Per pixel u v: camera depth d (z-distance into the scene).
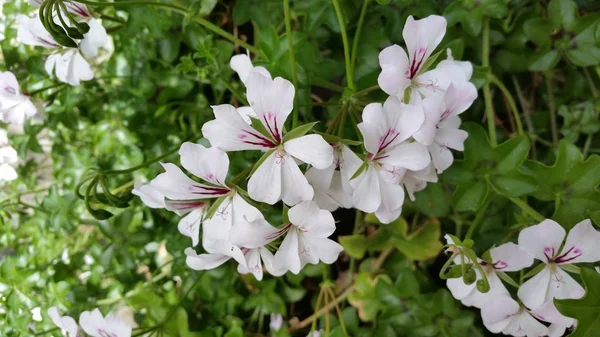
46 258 0.29
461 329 0.23
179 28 0.24
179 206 0.18
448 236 0.18
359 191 0.17
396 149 0.17
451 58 0.19
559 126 0.24
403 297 0.24
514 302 0.19
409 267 0.25
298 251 0.18
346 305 0.26
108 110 0.27
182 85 0.26
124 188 0.25
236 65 0.19
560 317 0.18
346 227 0.26
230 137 0.16
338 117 0.19
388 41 0.23
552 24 0.22
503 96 0.24
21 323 0.28
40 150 0.29
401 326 0.24
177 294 0.27
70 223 0.28
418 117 0.16
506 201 0.23
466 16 0.22
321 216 0.16
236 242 0.16
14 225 0.30
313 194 0.16
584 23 0.22
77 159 0.28
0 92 0.24
